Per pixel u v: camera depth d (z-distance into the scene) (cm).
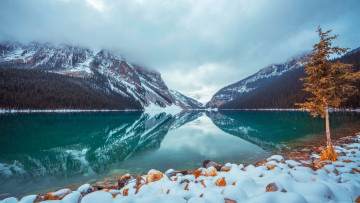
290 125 3366
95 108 11388
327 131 959
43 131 2850
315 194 407
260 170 681
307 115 6184
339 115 4656
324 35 938
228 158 1343
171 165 1220
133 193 574
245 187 467
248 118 5916
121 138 2420
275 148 1600
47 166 1219
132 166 1210
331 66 912
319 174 560
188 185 550
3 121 4072
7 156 1478
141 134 2797
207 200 402
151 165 1226
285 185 448
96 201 448
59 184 916
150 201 401
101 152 1631
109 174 1060
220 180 564
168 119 6731
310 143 1706
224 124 4331
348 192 423
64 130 3023
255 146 1733
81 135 2600
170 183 590
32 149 1734
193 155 1465
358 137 1638
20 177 1019
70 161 1345
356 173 608
